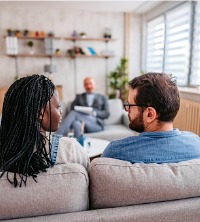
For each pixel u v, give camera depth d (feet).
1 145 2.43
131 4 13.87
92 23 15.42
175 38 12.57
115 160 2.51
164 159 2.58
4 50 14.61
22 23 14.52
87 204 2.36
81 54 14.97
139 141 2.66
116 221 2.13
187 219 2.27
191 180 2.37
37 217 2.12
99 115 10.44
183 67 11.84
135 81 2.79
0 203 2.06
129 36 15.99
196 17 10.75
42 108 2.52
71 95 15.99
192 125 8.04
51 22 14.87
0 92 11.62
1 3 13.48
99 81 16.29
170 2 12.69
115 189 2.28
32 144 2.34
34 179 2.18
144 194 2.29
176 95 2.67
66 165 2.39
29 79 2.54
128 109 2.86
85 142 7.27
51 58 15.33
